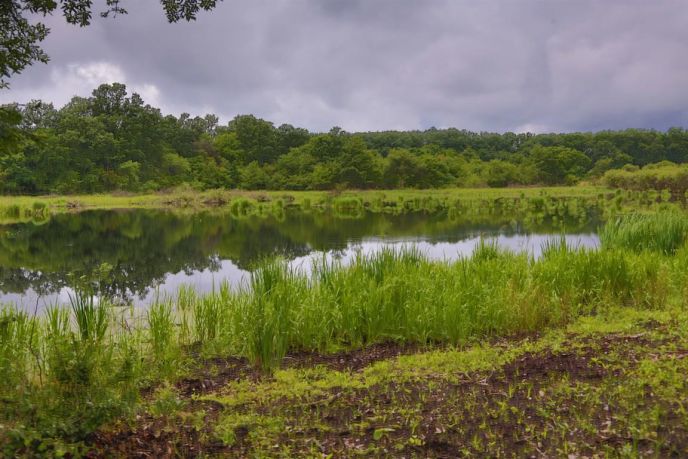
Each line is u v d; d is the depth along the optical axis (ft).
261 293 23.13
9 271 47.55
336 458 12.67
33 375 16.90
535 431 13.52
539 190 210.59
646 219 41.47
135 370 17.43
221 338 22.89
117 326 25.08
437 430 13.78
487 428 13.78
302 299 23.97
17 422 12.02
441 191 218.59
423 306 23.48
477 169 284.00
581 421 13.78
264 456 12.63
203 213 133.28
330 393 16.81
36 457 11.14
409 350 21.77
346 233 75.41
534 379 16.97
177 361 20.08
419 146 405.59
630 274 28.53
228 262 51.85
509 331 23.15
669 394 14.94
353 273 27.20
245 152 331.36
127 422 13.99
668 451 12.13
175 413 14.89
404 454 12.72
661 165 226.58
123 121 274.36
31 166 229.86
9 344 17.24
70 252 60.59
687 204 125.29
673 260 32.76
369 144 399.03
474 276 27.43
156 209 156.56
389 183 246.27
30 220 112.47
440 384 17.06
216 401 16.34
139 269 48.21
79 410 12.73
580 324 23.68
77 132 240.12
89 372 13.61
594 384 16.35
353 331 22.71
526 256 33.37
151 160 276.21
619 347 19.60
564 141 389.60
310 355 21.66
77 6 17.25
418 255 32.86
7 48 15.78
